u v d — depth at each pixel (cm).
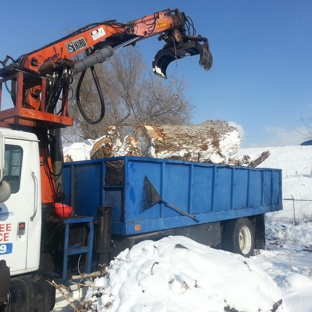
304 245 1116
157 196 661
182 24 811
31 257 470
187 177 753
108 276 484
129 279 447
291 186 2203
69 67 570
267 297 465
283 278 605
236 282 456
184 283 429
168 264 457
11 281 456
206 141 879
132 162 620
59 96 570
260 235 1051
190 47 804
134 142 836
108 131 874
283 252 1011
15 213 456
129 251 524
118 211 614
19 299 452
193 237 777
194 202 771
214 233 854
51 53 627
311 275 650
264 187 1064
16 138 466
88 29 686
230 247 902
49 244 541
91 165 671
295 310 481
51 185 567
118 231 606
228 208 891
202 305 412
